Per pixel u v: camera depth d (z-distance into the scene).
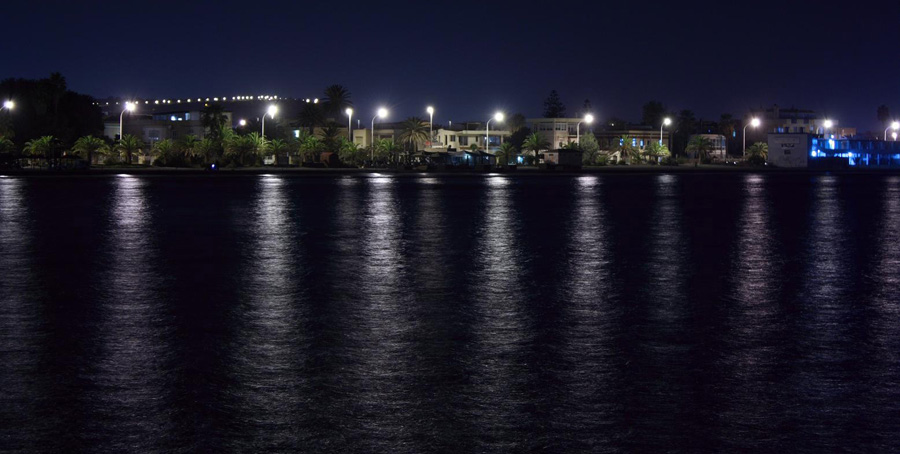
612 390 8.41
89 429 7.12
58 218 32.69
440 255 21.11
